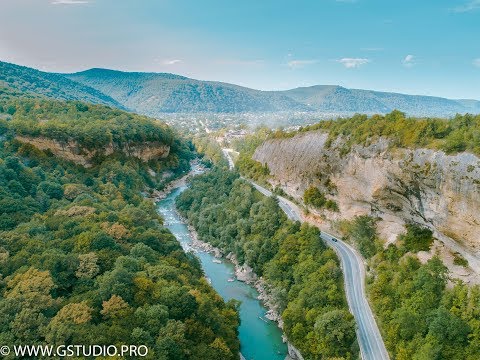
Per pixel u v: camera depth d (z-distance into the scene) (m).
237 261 117.69
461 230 68.38
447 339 61.88
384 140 86.88
